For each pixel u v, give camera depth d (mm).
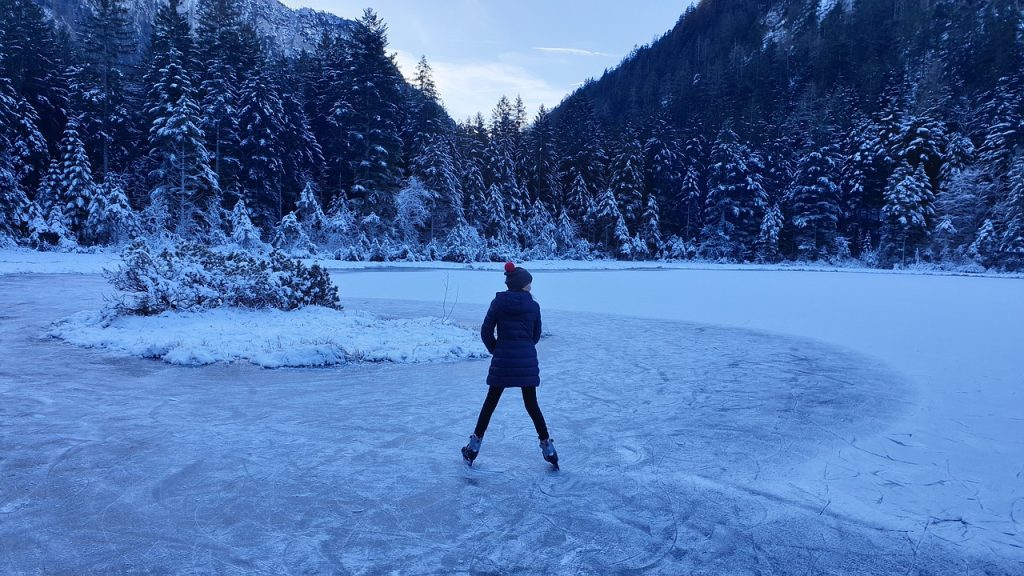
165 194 36719
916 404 6129
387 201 44188
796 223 56625
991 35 75062
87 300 13828
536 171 61250
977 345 10258
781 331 11977
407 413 5516
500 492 3684
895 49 90875
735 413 5723
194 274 10617
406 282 24453
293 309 11648
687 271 43688
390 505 3438
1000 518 3400
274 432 4840
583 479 3947
